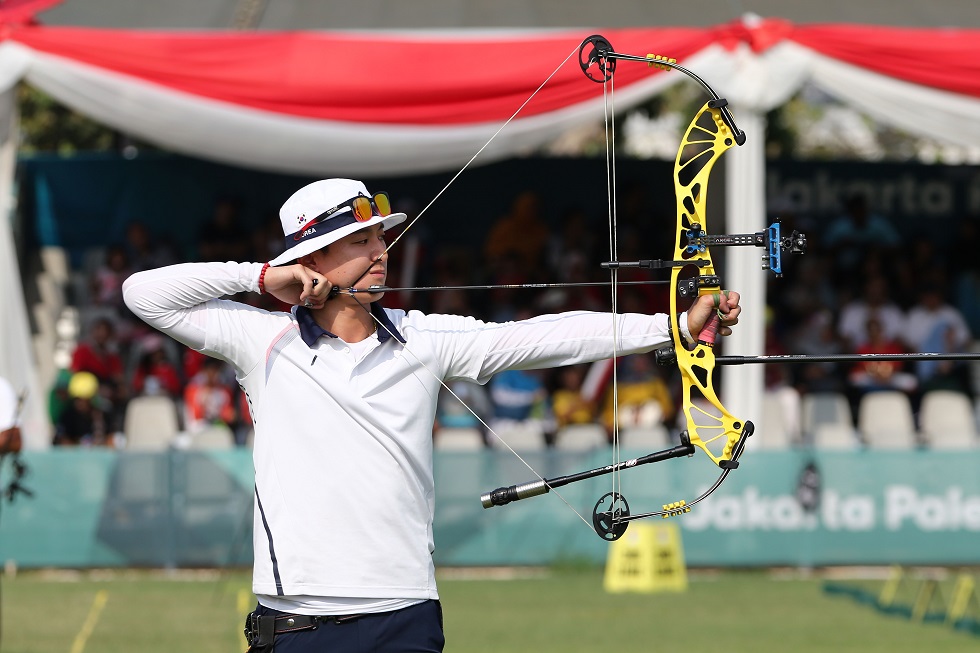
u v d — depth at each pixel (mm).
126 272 49469
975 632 27500
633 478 35438
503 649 25422
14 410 21594
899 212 53156
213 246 49719
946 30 40031
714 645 25891
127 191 51688
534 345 12188
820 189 53031
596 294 48875
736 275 38719
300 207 11953
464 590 32875
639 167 51875
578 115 39156
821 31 38438
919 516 35656
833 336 47906
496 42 39156
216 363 44094
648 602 31266
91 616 28094
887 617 29312
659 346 12125
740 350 38406
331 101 39156
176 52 39031
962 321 48219
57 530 34906
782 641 26406
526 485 12023
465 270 50156
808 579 34781
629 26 41469
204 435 38500
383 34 40344
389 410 11805
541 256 49688
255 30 41469
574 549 35406
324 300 11914
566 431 39406
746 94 38250
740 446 11703
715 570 35531
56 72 38688
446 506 35469
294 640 11680
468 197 52094
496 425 42531
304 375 11859
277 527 11742
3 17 39125
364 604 11547
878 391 46719
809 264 50750
